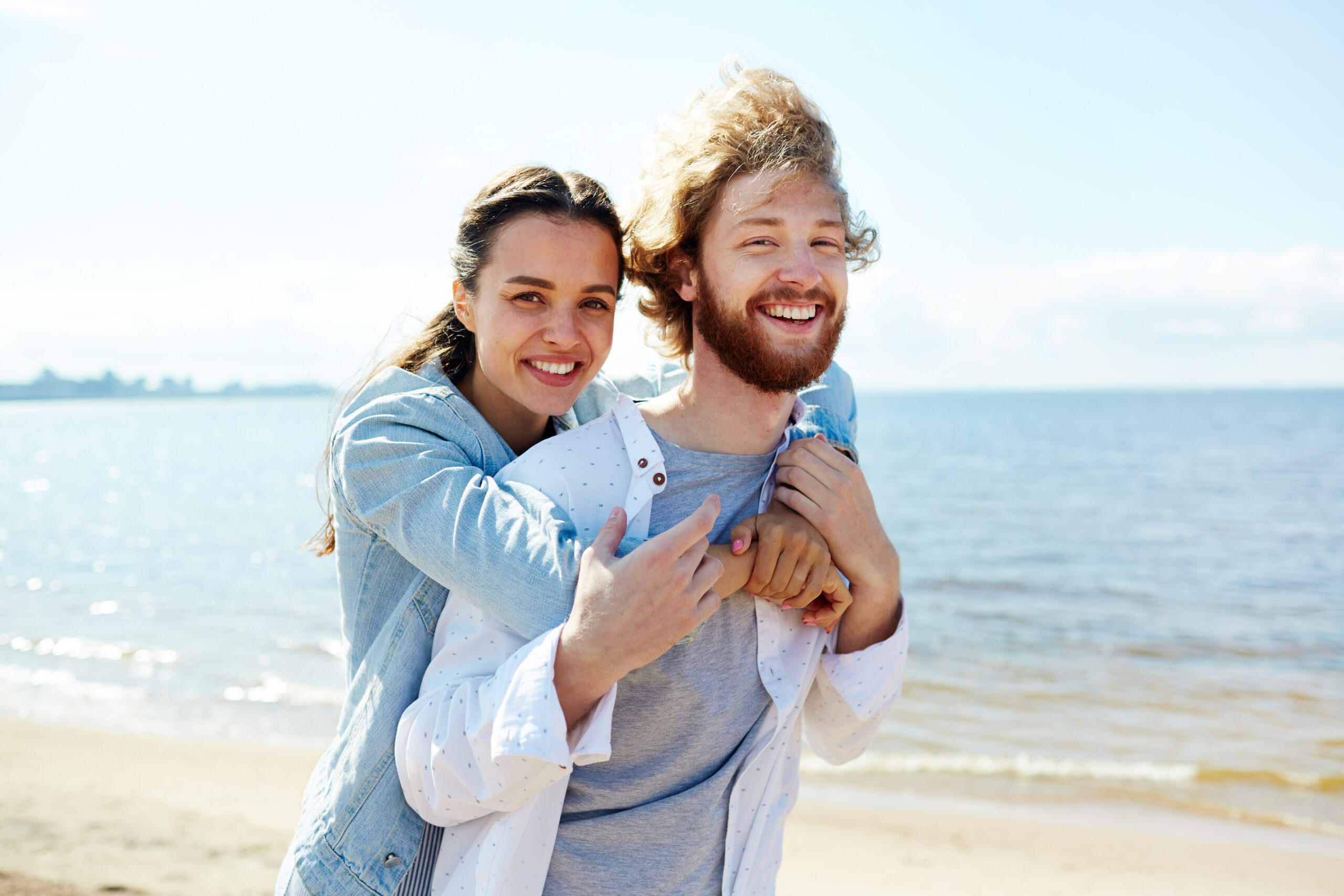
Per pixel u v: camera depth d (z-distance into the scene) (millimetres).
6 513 29422
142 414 161500
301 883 1558
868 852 5793
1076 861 5719
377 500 1593
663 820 1502
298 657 11375
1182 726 8703
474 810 1415
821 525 1569
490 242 1788
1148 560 20062
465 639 1495
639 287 1956
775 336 1581
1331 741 8266
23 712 8875
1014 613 14547
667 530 1564
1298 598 15805
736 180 1596
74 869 4883
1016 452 51219
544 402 1826
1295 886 5418
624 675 1406
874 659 1677
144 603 15164
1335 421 80250
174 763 7031
